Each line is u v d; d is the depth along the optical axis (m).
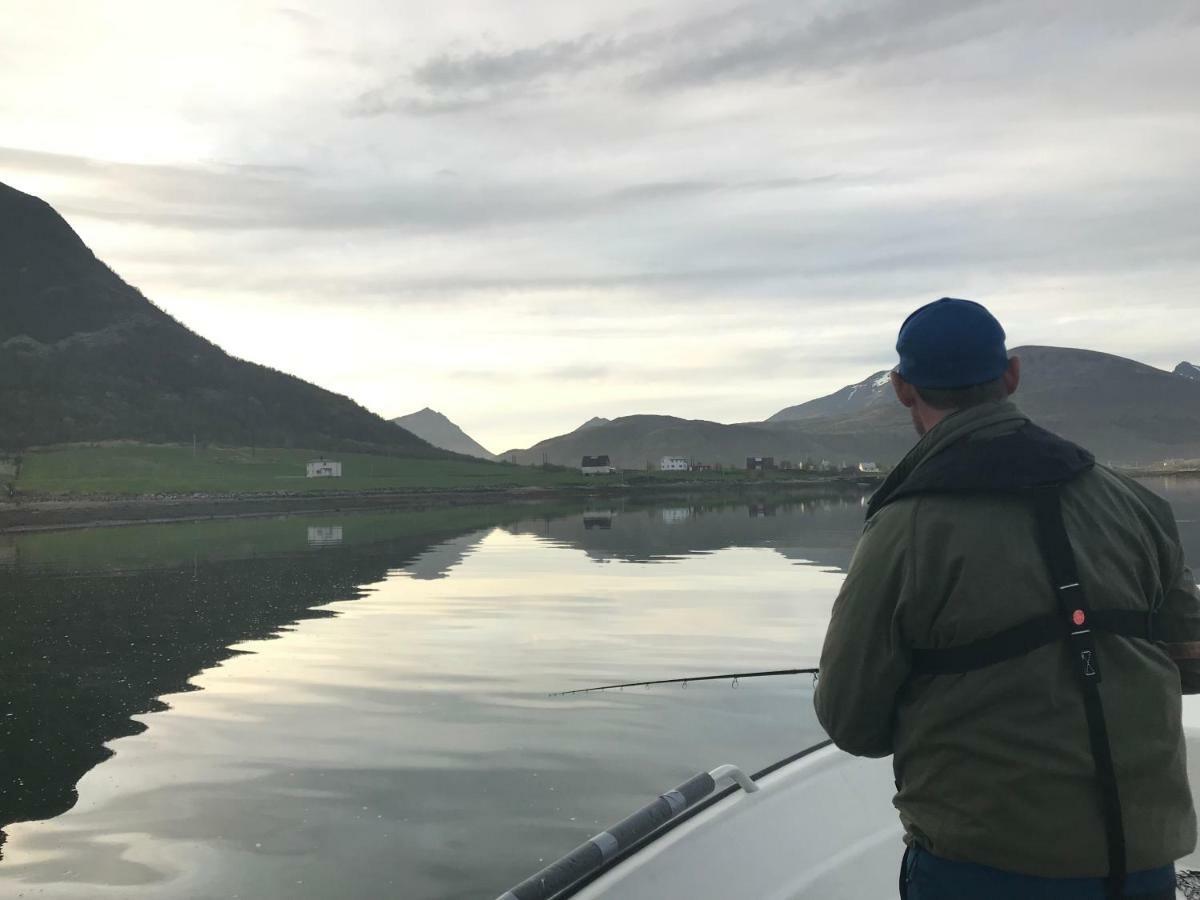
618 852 2.75
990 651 1.78
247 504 67.69
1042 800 1.74
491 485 98.88
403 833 6.10
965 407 2.00
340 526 43.09
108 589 19.59
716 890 2.74
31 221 173.38
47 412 122.06
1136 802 1.74
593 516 50.78
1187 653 1.94
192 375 153.25
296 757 7.77
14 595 18.69
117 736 8.49
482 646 12.45
